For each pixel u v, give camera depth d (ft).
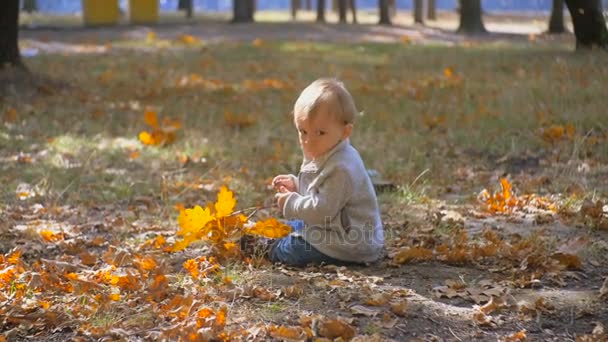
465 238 24.00
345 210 21.59
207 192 31.04
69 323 18.08
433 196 30.53
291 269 21.67
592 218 26.30
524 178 32.91
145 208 28.89
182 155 37.73
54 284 20.02
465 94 55.47
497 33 143.64
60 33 127.95
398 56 91.40
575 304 19.42
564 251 23.03
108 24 151.84
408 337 17.49
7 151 37.96
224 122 46.39
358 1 357.61
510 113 45.29
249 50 101.24
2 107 49.60
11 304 18.80
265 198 29.94
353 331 17.17
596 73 55.62
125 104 53.42
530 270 21.71
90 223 26.48
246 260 21.90
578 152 35.65
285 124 46.14
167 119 41.55
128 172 34.63
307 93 21.31
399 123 45.75
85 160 36.17
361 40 125.18
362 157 36.83
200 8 326.24
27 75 58.23
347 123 21.24
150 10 162.20
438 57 87.92
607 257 22.85
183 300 18.66
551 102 46.78
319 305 18.95
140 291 19.63
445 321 18.35
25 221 27.07
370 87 62.13
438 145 40.01
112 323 17.89
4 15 59.16
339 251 21.58
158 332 17.31
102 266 22.12
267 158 37.14
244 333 17.16
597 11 75.77
